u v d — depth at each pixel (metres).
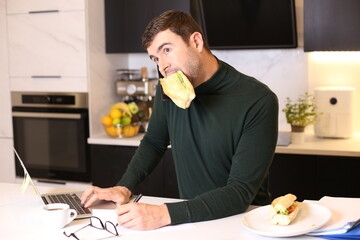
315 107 3.15
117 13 3.43
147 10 3.34
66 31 3.31
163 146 2.08
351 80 3.31
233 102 1.74
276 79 3.46
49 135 3.47
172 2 3.26
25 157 3.57
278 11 3.08
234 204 1.60
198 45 1.70
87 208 1.73
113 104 3.64
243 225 1.47
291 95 3.44
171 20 1.65
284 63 3.42
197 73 1.71
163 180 3.16
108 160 3.28
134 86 3.46
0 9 3.46
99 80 3.43
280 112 3.48
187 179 1.89
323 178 2.86
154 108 2.03
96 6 3.36
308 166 2.87
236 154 1.70
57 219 1.53
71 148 3.42
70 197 1.87
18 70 3.48
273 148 1.71
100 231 1.52
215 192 1.61
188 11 3.22
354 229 1.44
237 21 3.20
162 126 2.02
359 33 2.90
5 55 3.49
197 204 1.57
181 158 1.89
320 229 1.44
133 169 1.96
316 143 3.01
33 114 3.46
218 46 3.38
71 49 3.31
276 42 3.26
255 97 1.72
